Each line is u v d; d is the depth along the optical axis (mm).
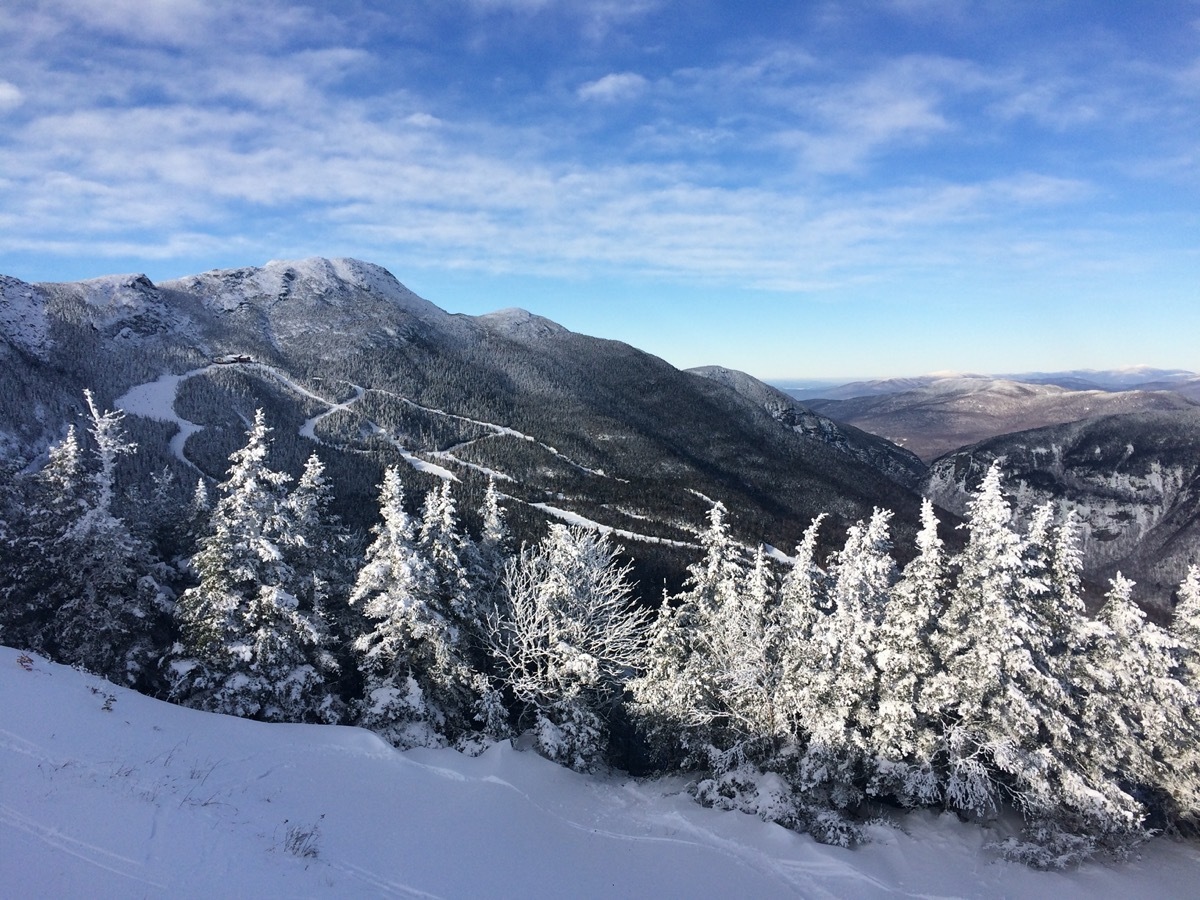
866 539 28391
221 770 16719
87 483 29672
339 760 20594
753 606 27984
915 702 23062
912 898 17422
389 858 14867
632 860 18453
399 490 28359
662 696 28688
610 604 33969
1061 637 24609
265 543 25641
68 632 27500
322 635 27141
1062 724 22688
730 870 18203
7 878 8867
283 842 13547
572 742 27797
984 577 23047
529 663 34312
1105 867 21062
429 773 21562
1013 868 20000
